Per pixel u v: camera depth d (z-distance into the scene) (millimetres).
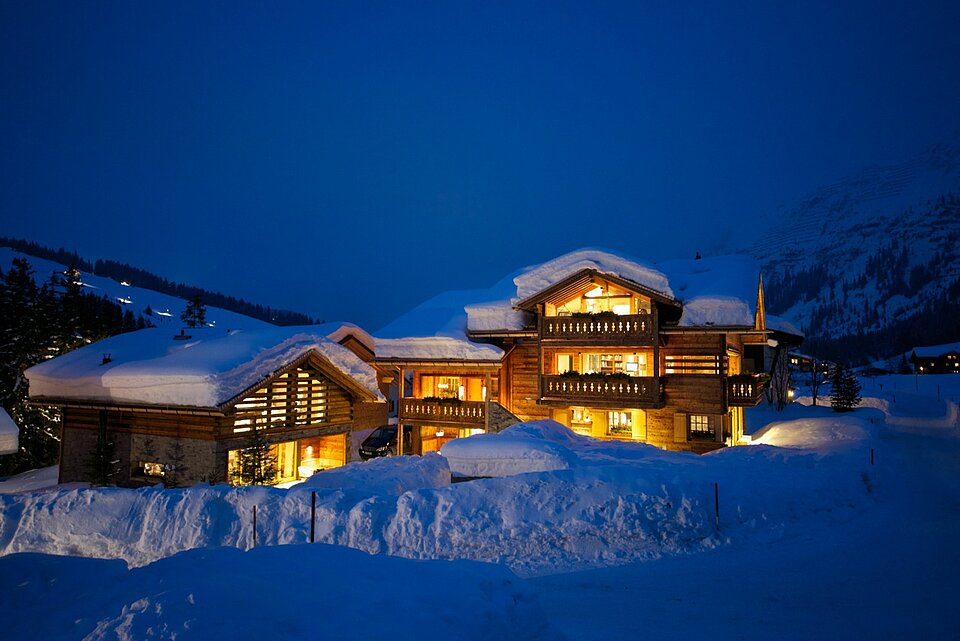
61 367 23328
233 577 5812
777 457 18766
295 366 21891
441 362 28141
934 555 11875
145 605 5023
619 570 11086
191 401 19141
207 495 13156
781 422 29859
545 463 16344
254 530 12273
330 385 24000
